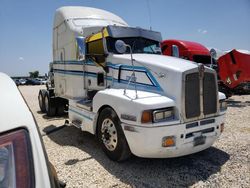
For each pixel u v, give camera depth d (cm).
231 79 1284
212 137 446
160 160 469
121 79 517
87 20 718
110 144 463
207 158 477
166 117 394
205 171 421
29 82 4781
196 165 445
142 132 386
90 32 639
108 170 427
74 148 547
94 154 506
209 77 436
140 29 615
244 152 504
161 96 419
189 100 409
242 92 1316
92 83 621
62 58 777
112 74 542
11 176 136
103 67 561
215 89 445
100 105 482
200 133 427
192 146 416
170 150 395
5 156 141
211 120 443
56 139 622
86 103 580
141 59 482
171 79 415
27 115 164
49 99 934
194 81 415
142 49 609
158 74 438
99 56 575
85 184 378
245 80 1258
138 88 473
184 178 396
